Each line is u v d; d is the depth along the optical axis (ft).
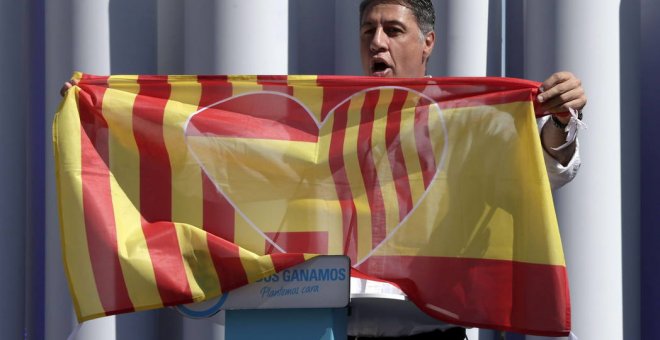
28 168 26.35
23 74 25.43
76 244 16.10
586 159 22.94
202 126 16.72
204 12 23.57
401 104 16.80
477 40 24.36
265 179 16.66
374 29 18.93
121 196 16.46
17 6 25.12
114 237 16.10
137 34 24.88
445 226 16.43
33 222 26.40
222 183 16.62
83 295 15.96
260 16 23.41
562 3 23.16
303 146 16.78
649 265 25.14
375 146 16.71
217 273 15.87
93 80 16.80
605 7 23.17
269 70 23.47
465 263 16.29
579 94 15.99
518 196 16.10
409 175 16.63
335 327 15.64
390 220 16.57
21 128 25.17
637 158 23.76
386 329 17.34
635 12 23.67
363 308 17.37
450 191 16.47
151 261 16.01
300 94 16.93
